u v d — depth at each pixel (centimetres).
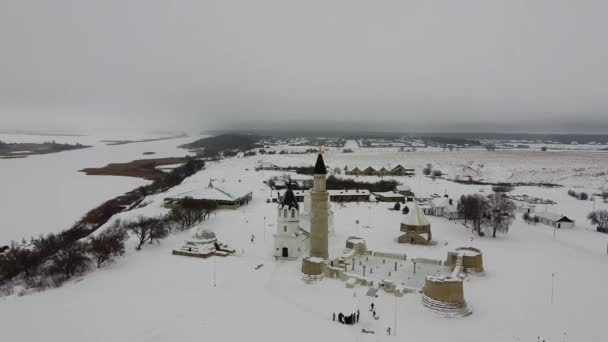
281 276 8631
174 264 9144
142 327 5975
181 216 12588
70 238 13362
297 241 9919
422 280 8612
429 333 6228
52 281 8212
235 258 9706
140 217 12388
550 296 7788
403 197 18238
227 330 5978
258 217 14200
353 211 16050
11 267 9106
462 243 11694
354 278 8344
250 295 7475
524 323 6675
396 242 11719
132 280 8088
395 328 6359
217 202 15812
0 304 7006
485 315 6944
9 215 18162
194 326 6053
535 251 10888
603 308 7294
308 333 6025
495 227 12481
